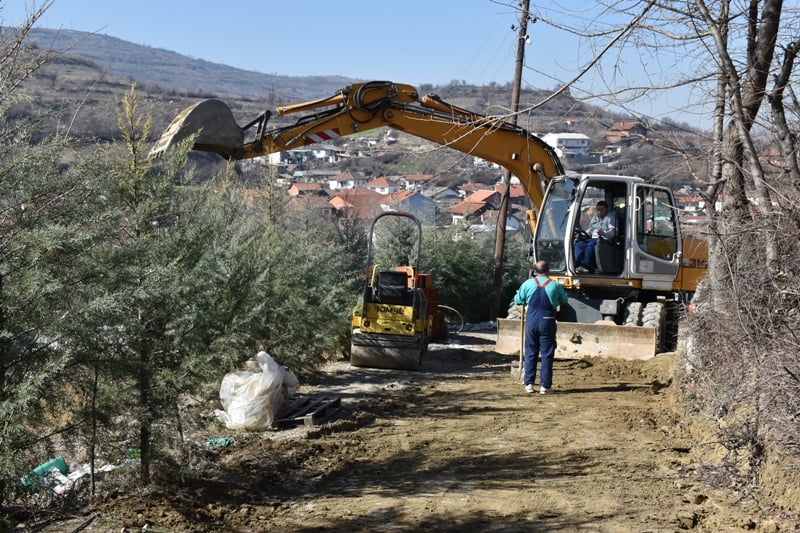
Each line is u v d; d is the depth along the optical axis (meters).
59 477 7.44
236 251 9.76
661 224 15.88
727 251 8.98
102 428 6.86
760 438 7.61
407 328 15.27
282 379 10.14
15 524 6.26
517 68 22.05
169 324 7.48
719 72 8.40
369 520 6.95
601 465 8.52
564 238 16.06
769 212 7.92
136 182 7.57
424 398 12.44
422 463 8.73
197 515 6.80
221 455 8.61
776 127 8.09
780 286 7.96
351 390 12.96
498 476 8.21
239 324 8.80
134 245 7.04
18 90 6.04
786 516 6.58
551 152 17.28
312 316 13.52
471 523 6.85
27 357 6.12
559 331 15.30
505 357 17.56
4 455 5.76
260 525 6.79
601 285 15.88
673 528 6.64
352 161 69.25
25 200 6.11
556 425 10.38
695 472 8.11
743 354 8.34
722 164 9.18
